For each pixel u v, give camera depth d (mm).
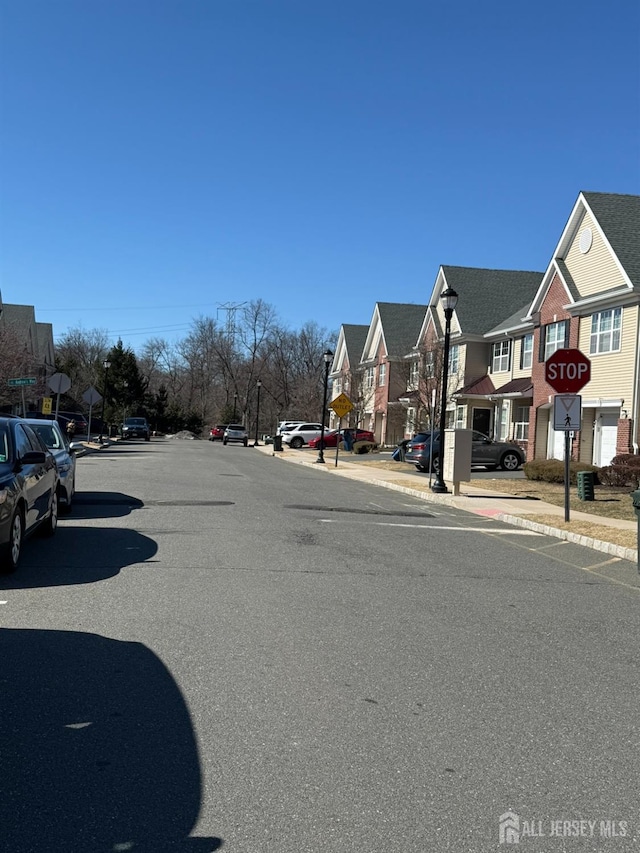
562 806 3830
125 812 3641
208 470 26375
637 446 25484
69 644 6207
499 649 6531
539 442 32938
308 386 81188
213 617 7121
